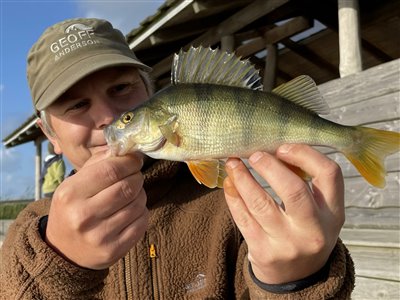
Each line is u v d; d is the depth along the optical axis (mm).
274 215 262
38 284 283
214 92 345
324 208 271
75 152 415
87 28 416
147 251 395
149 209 416
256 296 289
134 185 290
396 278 639
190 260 394
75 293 286
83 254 281
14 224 464
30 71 416
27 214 463
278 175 260
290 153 284
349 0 833
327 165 276
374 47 1578
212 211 417
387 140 342
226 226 395
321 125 343
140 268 388
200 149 343
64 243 281
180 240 400
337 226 273
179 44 1399
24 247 291
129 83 414
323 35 1537
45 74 396
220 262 381
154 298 382
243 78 352
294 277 279
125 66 406
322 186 275
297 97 347
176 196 428
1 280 301
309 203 255
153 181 411
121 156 299
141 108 354
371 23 1382
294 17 1389
